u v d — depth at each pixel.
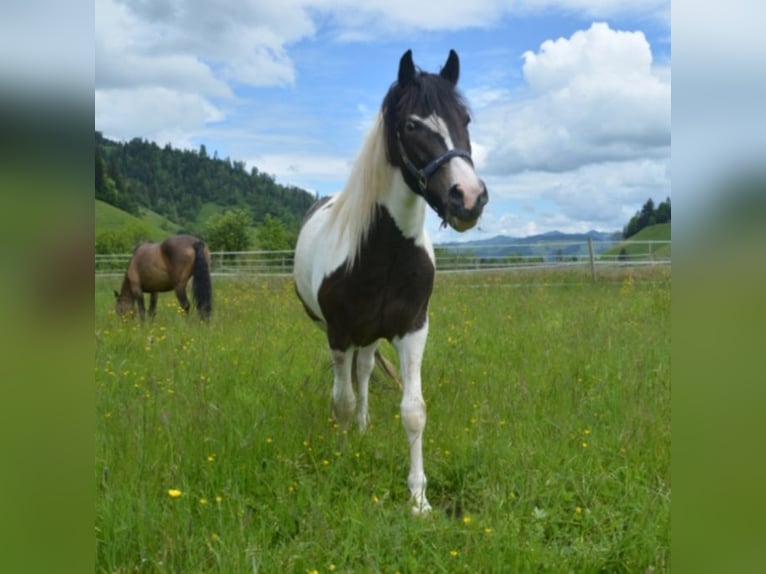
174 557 2.54
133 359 5.85
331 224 3.89
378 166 3.42
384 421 4.34
